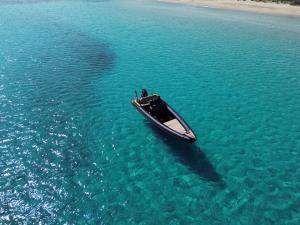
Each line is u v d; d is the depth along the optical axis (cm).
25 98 2864
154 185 1833
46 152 2116
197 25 5744
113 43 4659
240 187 1816
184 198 1739
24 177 1883
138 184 1841
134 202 1712
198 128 2417
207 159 2053
